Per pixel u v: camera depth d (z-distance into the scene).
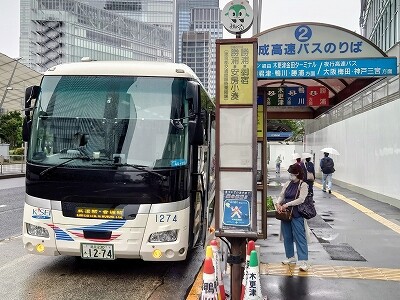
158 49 84.94
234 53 4.77
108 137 6.58
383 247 8.52
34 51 96.69
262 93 7.42
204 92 8.20
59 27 92.06
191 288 6.19
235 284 4.94
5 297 5.87
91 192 6.39
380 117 16.33
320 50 7.68
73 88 6.86
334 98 10.72
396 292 5.84
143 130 6.59
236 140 4.77
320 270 6.87
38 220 6.50
